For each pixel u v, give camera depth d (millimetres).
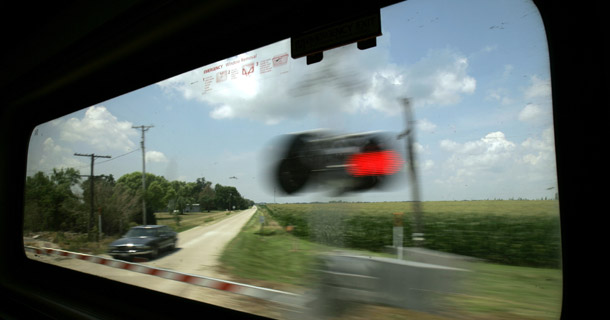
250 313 1982
